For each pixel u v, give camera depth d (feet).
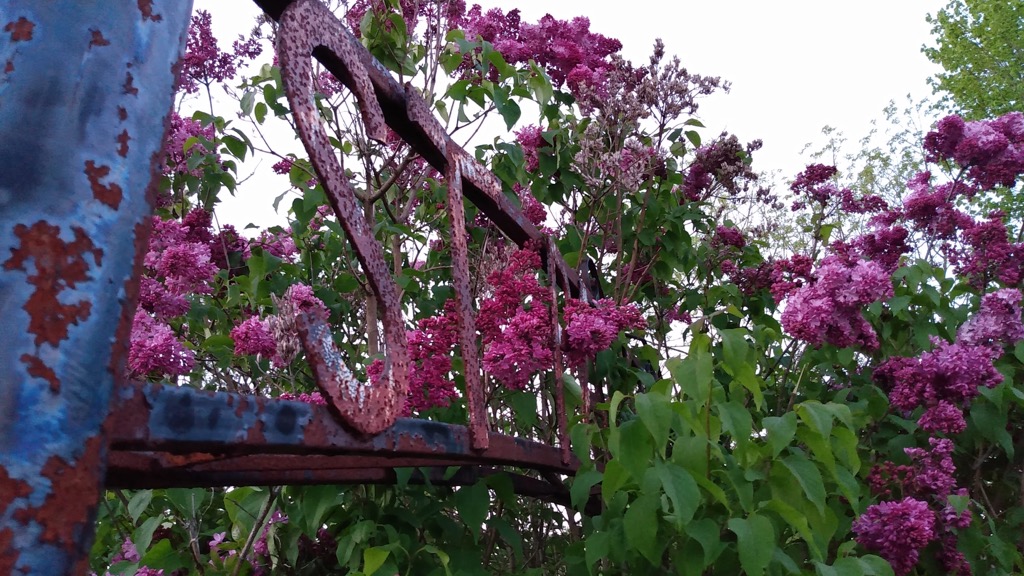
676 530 6.53
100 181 1.47
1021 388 11.54
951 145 13.11
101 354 1.40
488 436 5.34
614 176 9.97
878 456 11.15
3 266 1.29
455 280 5.53
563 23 12.42
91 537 1.33
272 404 2.78
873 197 13.34
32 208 1.35
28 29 1.46
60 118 1.44
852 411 10.20
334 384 3.24
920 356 10.20
